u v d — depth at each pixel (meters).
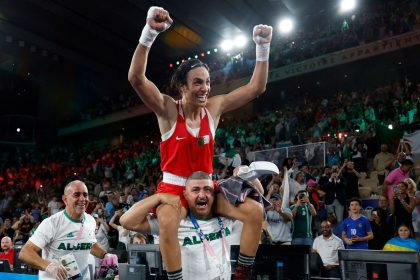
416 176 10.31
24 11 24.09
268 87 24.25
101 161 23.66
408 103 14.47
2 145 30.58
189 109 2.74
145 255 5.08
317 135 15.39
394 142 12.03
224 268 2.78
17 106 31.39
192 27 25.36
